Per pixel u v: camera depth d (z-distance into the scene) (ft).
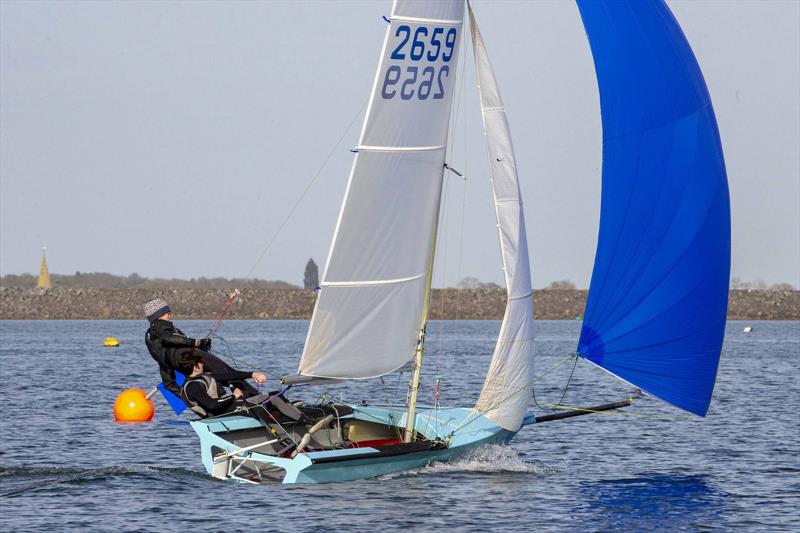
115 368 570.05
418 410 227.40
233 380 206.18
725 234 219.82
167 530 173.27
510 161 216.95
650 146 218.79
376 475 211.61
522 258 218.59
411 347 212.02
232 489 201.36
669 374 220.23
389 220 203.62
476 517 183.83
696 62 220.43
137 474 213.66
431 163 207.41
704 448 267.59
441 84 206.18
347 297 202.18
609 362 221.05
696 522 184.34
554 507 193.16
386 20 197.57
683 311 219.00
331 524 176.96
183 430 294.25
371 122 198.39
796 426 311.06
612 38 221.25
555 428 305.32
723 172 219.82
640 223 219.20
